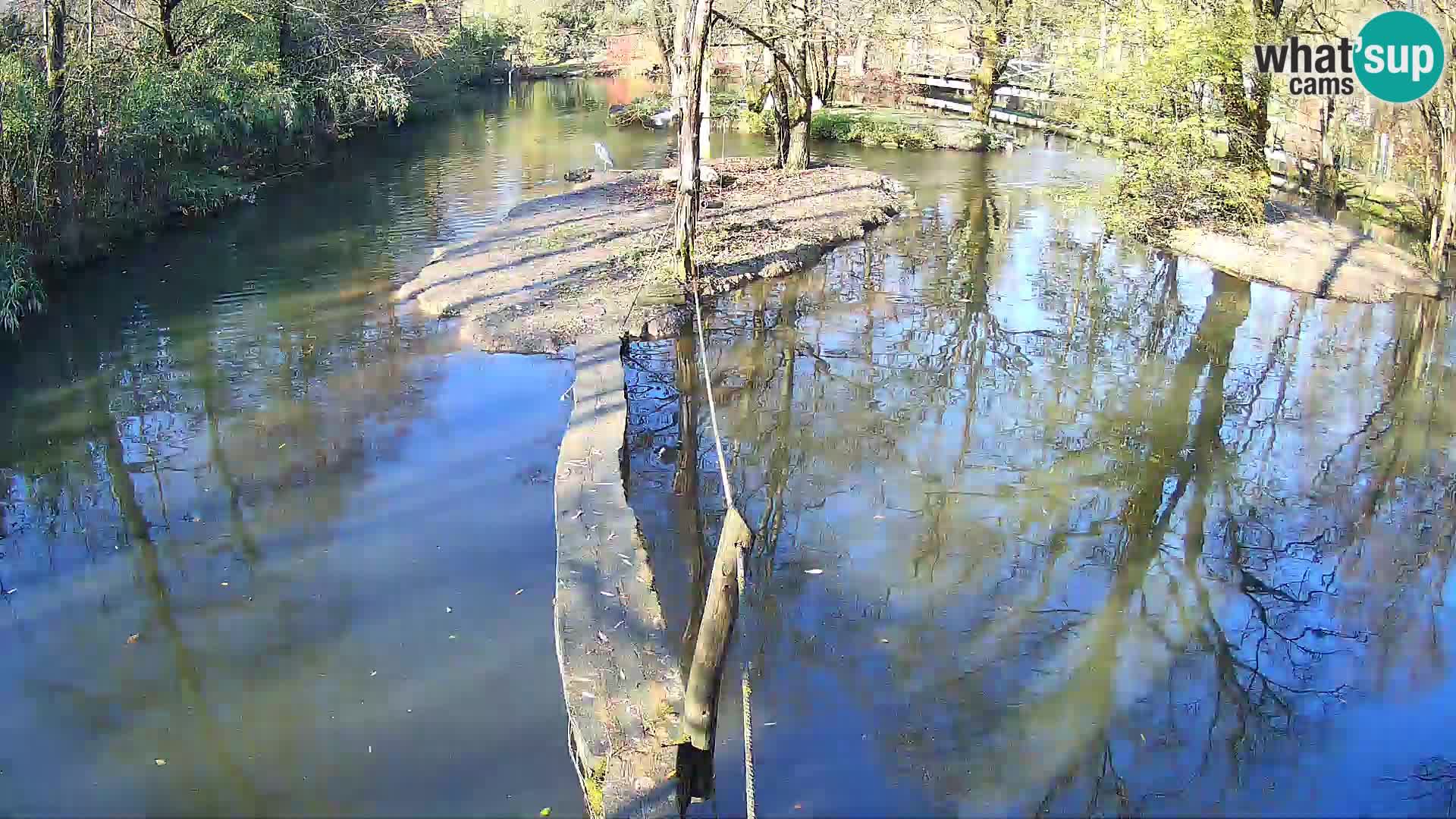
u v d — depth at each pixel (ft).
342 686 19.06
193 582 22.43
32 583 22.50
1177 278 46.50
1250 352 37.52
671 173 62.69
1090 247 51.47
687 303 39.86
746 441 29.91
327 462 27.86
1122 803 16.67
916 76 107.76
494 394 32.14
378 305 40.45
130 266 45.34
